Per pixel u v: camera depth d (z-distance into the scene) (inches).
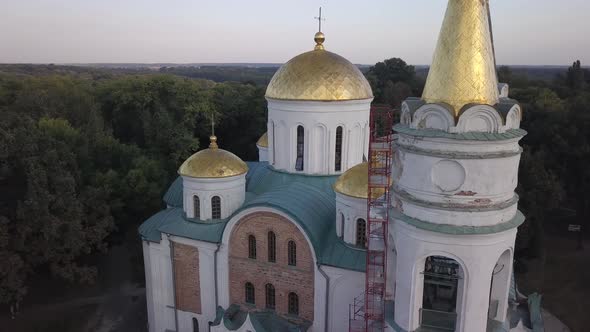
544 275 1819.6
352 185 1007.0
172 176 2497.5
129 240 2012.8
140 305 1572.3
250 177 1391.5
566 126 2308.1
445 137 629.9
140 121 2792.8
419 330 727.1
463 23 645.3
